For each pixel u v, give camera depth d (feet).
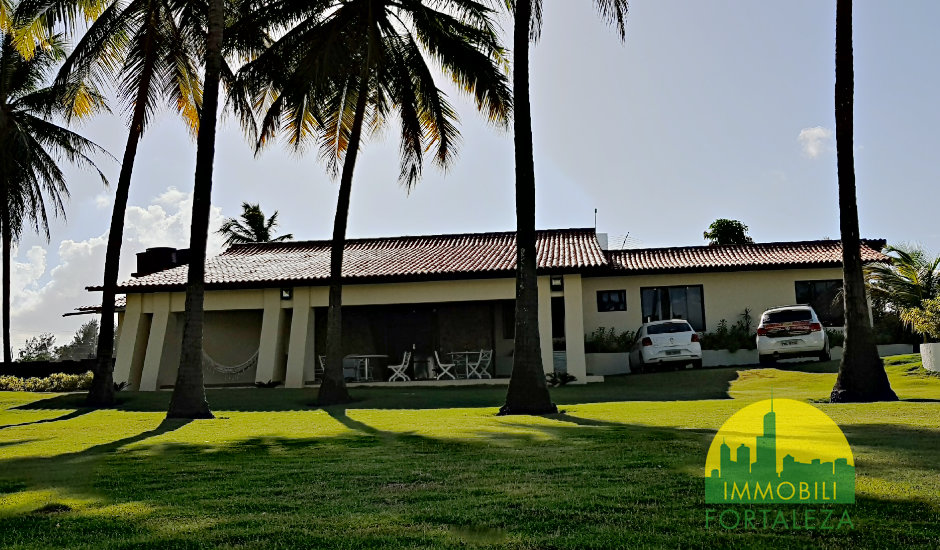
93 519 16.46
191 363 46.11
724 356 81.00
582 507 16.57
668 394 54.95
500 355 81.61
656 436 28.04
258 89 54.75
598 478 19.86
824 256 84.89
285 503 17.84
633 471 20.71
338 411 49.16
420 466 22.91
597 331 86.69
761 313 84.79
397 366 74.64
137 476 22.27
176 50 59.06
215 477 21.86
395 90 59.41
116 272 58.34
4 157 80.07
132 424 42.83
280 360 74.84
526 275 43.50
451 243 92.48
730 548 13.53
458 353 74.43
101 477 22.18
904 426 28.53
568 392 60.80
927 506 15.85
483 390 65.62
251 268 82.17
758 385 58.44
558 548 13.66
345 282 73.72
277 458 25.88
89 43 56.95
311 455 26.48
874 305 81.92
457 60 53.62
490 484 19.52
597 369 82.99
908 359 62.80
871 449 22.72
